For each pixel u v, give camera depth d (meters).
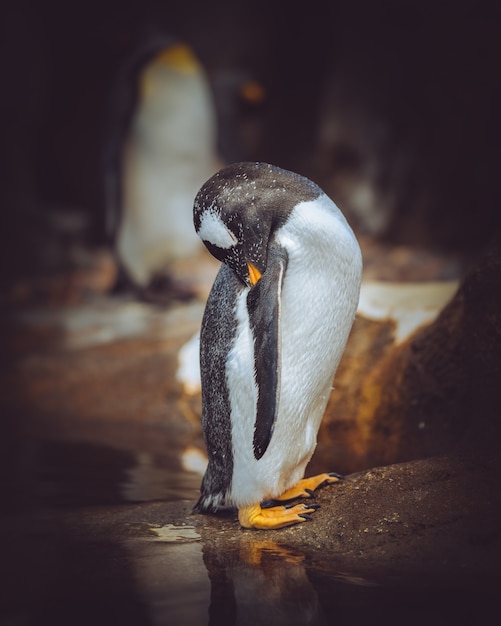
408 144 22.25
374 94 22.75
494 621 4.56
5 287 20.28
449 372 8.50
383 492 6.30
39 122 26.50
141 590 5.20
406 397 9.02
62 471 8.98
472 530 5.66
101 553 5.98
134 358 13.22
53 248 22.69
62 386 13.16
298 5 27.23
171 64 17.38
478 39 20.81
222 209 6.12
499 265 7.71
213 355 6.38
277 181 6.11
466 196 21.20
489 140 20.89
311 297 6.12
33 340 15.11
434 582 5.11
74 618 4.82
